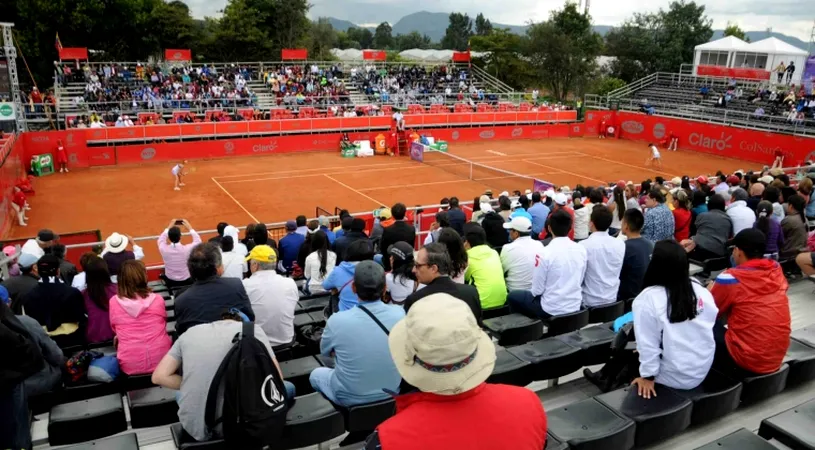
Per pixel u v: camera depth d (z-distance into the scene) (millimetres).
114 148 34469
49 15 51156
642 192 15961
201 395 4258
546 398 5809
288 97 45844
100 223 23516
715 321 5285
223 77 48406
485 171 35031
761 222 9273
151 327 6059
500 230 11391
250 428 4066
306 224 13641
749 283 5145
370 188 30156
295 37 68562
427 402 2568
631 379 5844
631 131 48125
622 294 8039
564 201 12742
